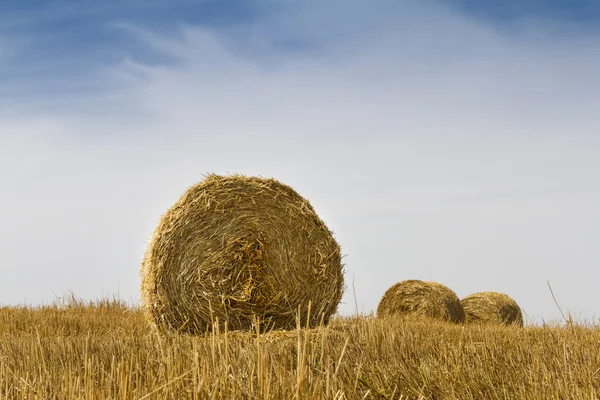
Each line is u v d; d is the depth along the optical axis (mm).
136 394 3830
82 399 3908
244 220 10500
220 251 10398
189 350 4629
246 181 10664
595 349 6449
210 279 10336
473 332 9711
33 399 4406
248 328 10320
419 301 17219
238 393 3756
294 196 10852
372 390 5262
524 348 7043
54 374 5004
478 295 18969
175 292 10328
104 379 4750
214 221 10461
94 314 14703
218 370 3840
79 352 6781
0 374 4996
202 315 10281
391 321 12281
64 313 14828
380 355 6625
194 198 10531
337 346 6723
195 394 3654
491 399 5102
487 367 5969
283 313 10484
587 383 5168
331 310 10844
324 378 4840
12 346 7559
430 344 7512
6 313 14359
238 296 10336
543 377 5352
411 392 5285
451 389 5273
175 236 10398
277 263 10508
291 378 3768
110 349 6785
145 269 10641
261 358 3699
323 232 10875
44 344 7395
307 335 3641
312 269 10703
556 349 6621
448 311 17031
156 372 4438
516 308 18844
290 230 10664
